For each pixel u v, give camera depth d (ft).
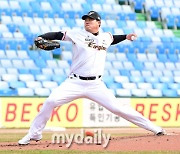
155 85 225.76
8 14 235.61
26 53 223.10
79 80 102.63
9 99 170.91
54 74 217.36
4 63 215.51
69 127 175.11
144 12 263.90
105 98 104.37
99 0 258.57
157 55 244.63
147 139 112.78
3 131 159.94
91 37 101.60
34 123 105.19
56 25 238.48
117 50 241.35
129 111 106.93
